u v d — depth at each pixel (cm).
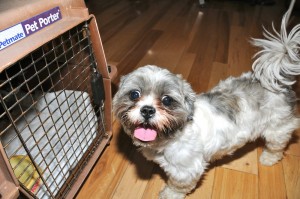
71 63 176
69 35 145
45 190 144
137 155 189
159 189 169
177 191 158
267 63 150
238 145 161
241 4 513
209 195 166
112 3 508
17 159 148
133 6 491
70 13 141
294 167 183
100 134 187
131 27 391
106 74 167
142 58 303
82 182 159
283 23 146
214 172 179
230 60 301
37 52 169
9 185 108
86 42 160
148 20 420
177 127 132
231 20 425
